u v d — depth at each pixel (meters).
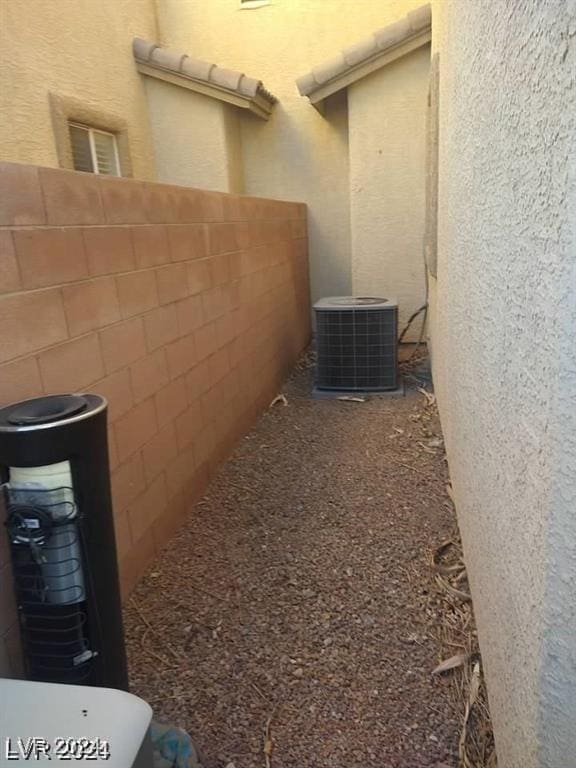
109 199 2.67
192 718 2.07
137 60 7.29
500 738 1.69
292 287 6.88
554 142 1.06
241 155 8.32
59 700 1.35
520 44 1.31
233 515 3.56
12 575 1.83
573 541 1.05
